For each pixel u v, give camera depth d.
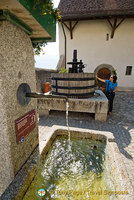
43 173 2.16
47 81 9.18
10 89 1.52
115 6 10.57
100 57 11.84
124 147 3.11
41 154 2.30
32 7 1.30
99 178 2.07
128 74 11.99
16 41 1.59
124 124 4.47
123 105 7.00
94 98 4.86
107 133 2.93
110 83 5.17
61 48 12.30
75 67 5.09
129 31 11.12
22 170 1.84
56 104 4.96
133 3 10.52
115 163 2.05
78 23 11.48
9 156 1.60
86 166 2.34
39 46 2.56
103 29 11.31
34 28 1.75
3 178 1.58
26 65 1.88
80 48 11.94
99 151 2.72
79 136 3.06
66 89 4.80
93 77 5.05
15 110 1.66
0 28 1.29
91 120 4.78
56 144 2.93
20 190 1.56
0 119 1.48
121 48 11.48
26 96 1.83
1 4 1.07
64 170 2.25
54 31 2.20
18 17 1.39
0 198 1.44
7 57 1.43
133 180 2.12
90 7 10.93
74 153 2.66
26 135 1.96
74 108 4.82
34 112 2.21
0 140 1.52
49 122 4.56
